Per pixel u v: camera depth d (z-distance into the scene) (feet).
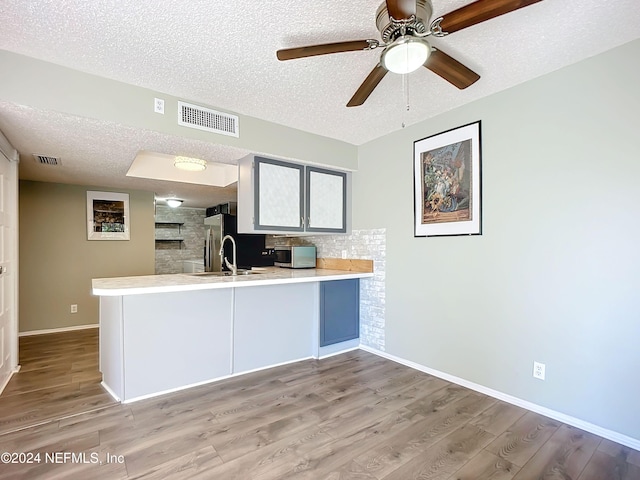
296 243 15.49
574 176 6.91
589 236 6.70
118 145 8.95
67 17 5.30
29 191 13.62
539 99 7.42
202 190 15.61
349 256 12.51
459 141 8.91
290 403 7.82
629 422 6.23
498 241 8.14
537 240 7.46
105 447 6.06
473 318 8.66
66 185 14.32
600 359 6.57
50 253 14.03
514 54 6.57
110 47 6.15
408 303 10.36
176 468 5.51
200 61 6.65
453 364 9.11
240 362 9.59
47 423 6.86
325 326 11.18
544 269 7.35
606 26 5.72
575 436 6.53
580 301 6.82
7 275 8.98
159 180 13.34
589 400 6.71
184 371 8.61
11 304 9.29
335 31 5.79
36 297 13.76
